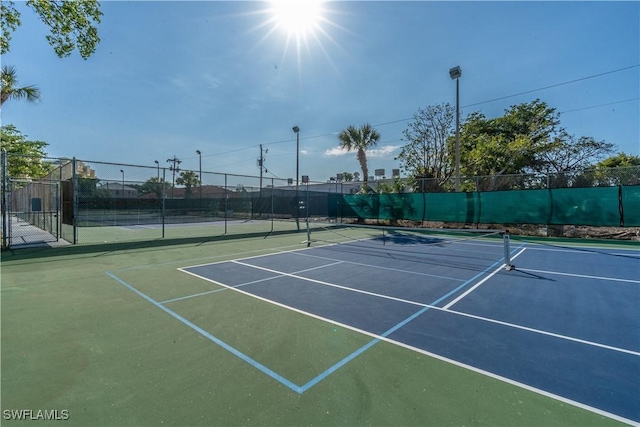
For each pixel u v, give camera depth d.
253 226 19.38
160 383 2.70
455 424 2.22
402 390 2.64
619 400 2.54
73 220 10.45
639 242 11.83
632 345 3.54
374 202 19.39
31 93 17.86
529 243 12.14
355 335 3.76
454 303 5.01
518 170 20.89
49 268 7.19
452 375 2.89
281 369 2.96
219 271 7.14
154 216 23.09
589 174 13.19
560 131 22.55
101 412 2.31
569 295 5.48
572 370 3.00
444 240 13.34
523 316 4.45
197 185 24.59
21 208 23.31
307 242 12.18
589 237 13.05
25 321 4.05
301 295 5.37
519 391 2.65
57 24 10.34
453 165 20.28
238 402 2.45
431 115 19.98
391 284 6.14
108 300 4.95
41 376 2.77
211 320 4.17
